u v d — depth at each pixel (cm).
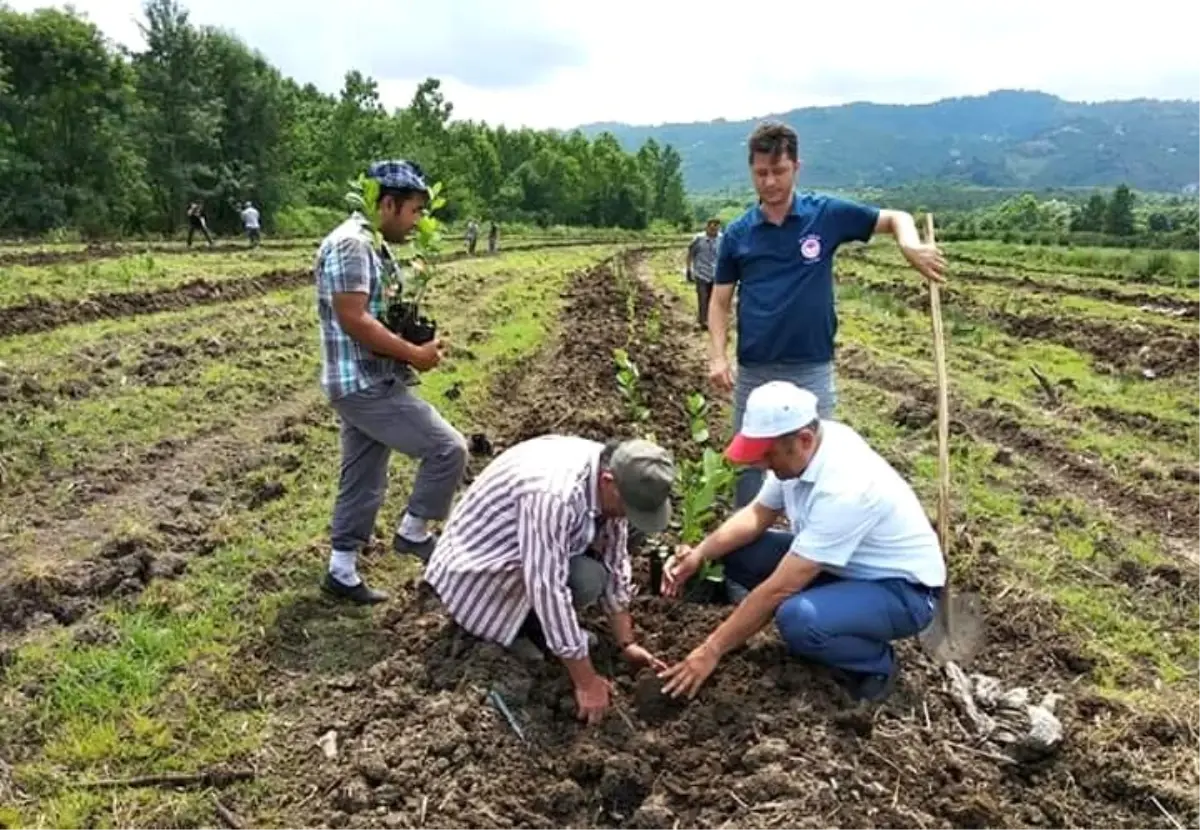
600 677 466
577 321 1816
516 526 455
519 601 479
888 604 465
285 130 5612
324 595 586
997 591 619
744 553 533
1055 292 2402
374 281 529
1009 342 1580
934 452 927
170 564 612
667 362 1357
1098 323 1662
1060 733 457
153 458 817
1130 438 1002
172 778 426
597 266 3522
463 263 3188
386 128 7125
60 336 1236
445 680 485
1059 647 554
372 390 536
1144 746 466
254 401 1011
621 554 479
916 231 543
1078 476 887
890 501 462
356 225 527
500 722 452
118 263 2092
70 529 676
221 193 5216
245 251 3023
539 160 9256
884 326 1731
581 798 416
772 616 475
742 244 566
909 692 489
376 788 417
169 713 472
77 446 823
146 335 1295
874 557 468
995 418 1040
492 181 8575
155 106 4991
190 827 403
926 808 413
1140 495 829
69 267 1950
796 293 554
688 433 971
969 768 441
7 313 1275
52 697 478
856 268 3325
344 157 6619
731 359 1437
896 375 1252
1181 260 3172
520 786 422
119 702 476
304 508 722
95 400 959
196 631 538
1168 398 1163
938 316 538
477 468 842
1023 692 495
